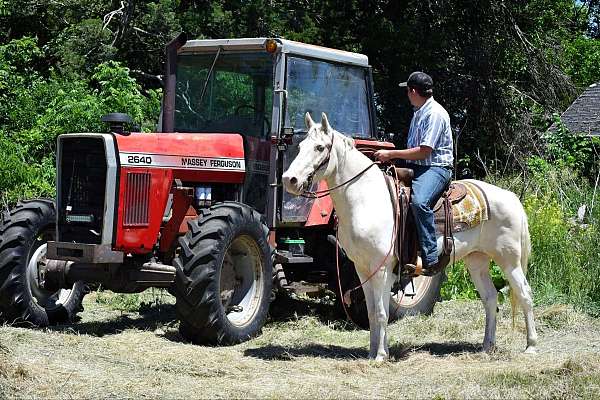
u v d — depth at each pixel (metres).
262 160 9.28
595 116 23.42
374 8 23.42
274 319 9.80
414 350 8.38
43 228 8.77
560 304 10.61
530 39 24.91
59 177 8.47
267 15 20.28
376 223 7.59
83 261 8.13
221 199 9.30
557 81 24.42
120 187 8.23
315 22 22.80
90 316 9.73
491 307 8.41
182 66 9.85
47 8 21.00
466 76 23.19
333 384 6.91
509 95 23.81
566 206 13.88
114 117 8.46
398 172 7.92
